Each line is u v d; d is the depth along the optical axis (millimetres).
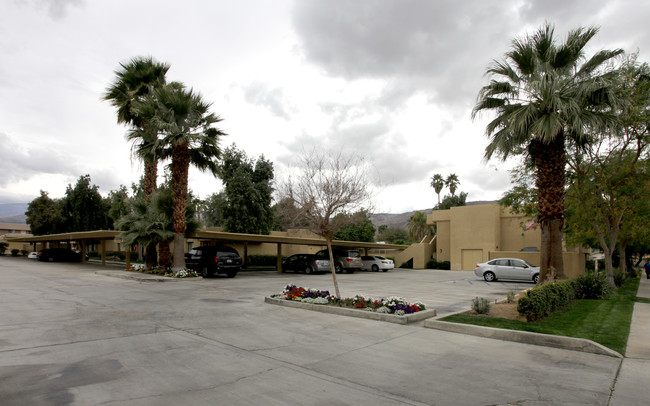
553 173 14438
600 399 4984
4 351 6688
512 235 33750
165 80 23594
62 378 5402
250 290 16469
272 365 6230
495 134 15281
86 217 45000
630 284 22891
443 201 64000
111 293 14758
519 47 14266
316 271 27766
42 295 13984
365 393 5121
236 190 33656
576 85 14062
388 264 33281
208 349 7082
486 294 16328
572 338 7383
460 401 4895
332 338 8086
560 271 14250
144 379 5430
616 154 17219
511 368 6211
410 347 7434
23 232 83688
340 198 12383
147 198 23438
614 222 18172
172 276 20469
